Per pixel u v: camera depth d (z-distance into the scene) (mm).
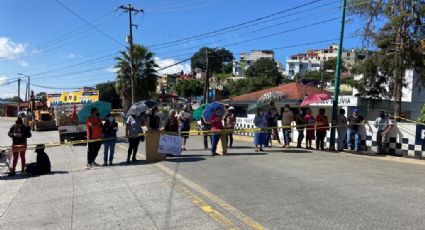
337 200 7949
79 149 20969
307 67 140750
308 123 17297
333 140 16875
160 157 14438
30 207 8742
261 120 16359
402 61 23719
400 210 7199
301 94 36000
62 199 9234
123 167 13297
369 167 11961
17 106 84750
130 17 42375
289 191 8805
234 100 40562
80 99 38562
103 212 7875
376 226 6344
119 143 22656
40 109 41500
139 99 51594
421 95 35969
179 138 14750
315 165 12305
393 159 14164
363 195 8328
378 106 31500
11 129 13539
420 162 13406
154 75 51750
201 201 8227
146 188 9758
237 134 26156
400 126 15039
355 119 16484
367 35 24328
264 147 18156
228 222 6793
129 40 42781
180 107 54469
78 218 7594
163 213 7527
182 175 11203
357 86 27891
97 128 13875
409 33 23547
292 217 6918
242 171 11453
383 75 26297
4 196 10234
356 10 23500
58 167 14492
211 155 15289
